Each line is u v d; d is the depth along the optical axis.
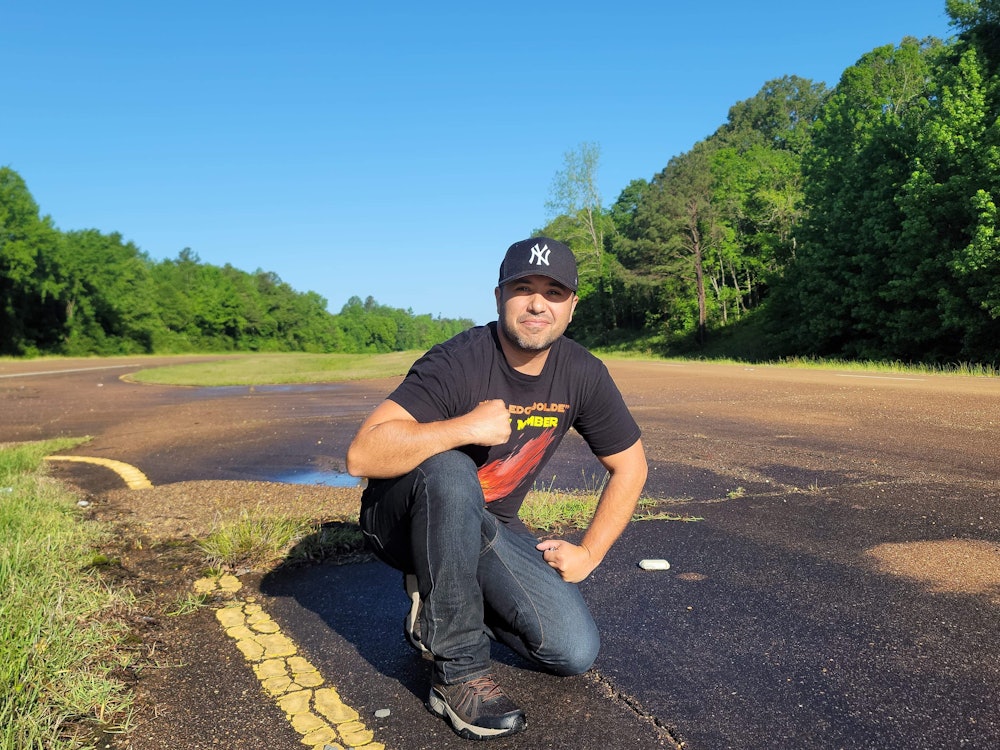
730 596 3.05
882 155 27.25
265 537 3.88
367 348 167.88
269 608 3.08
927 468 5.44
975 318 22.22
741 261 51.47
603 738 2.04
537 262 2.23
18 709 2.09
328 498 4.99
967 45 24.30
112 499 5.18
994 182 21.03
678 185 54.22
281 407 12.96
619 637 2.70
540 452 2.56
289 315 117.50
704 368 22.75
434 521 2.16
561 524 4.17
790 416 8.88
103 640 2.67
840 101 35.69
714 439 7.30
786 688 2.29
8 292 60.78
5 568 3.08
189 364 40.59
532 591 2.30
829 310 29.95
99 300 70.62
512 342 2.32
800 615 2.84
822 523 4.09
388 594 3.22
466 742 2.05
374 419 2.29
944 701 2.18
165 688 2.38
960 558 3.41
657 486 5.19
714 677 2.38
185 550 3.84
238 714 2.21
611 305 62.62
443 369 2.37
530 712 2.20
